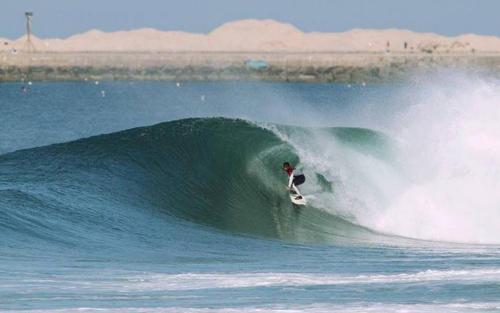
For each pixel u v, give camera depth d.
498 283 53.16
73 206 78.44
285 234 85.06
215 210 91.81
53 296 50.00
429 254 71.38
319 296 50.19
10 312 45.88
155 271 59.50
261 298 49.69
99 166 93.62
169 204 89.44
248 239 80.19
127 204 84.50
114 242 71.44
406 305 47.25
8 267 58.66
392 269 60.84
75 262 62.16
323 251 73.88
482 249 76.25
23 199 75.88
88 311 46.22
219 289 52.69
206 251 71.44
